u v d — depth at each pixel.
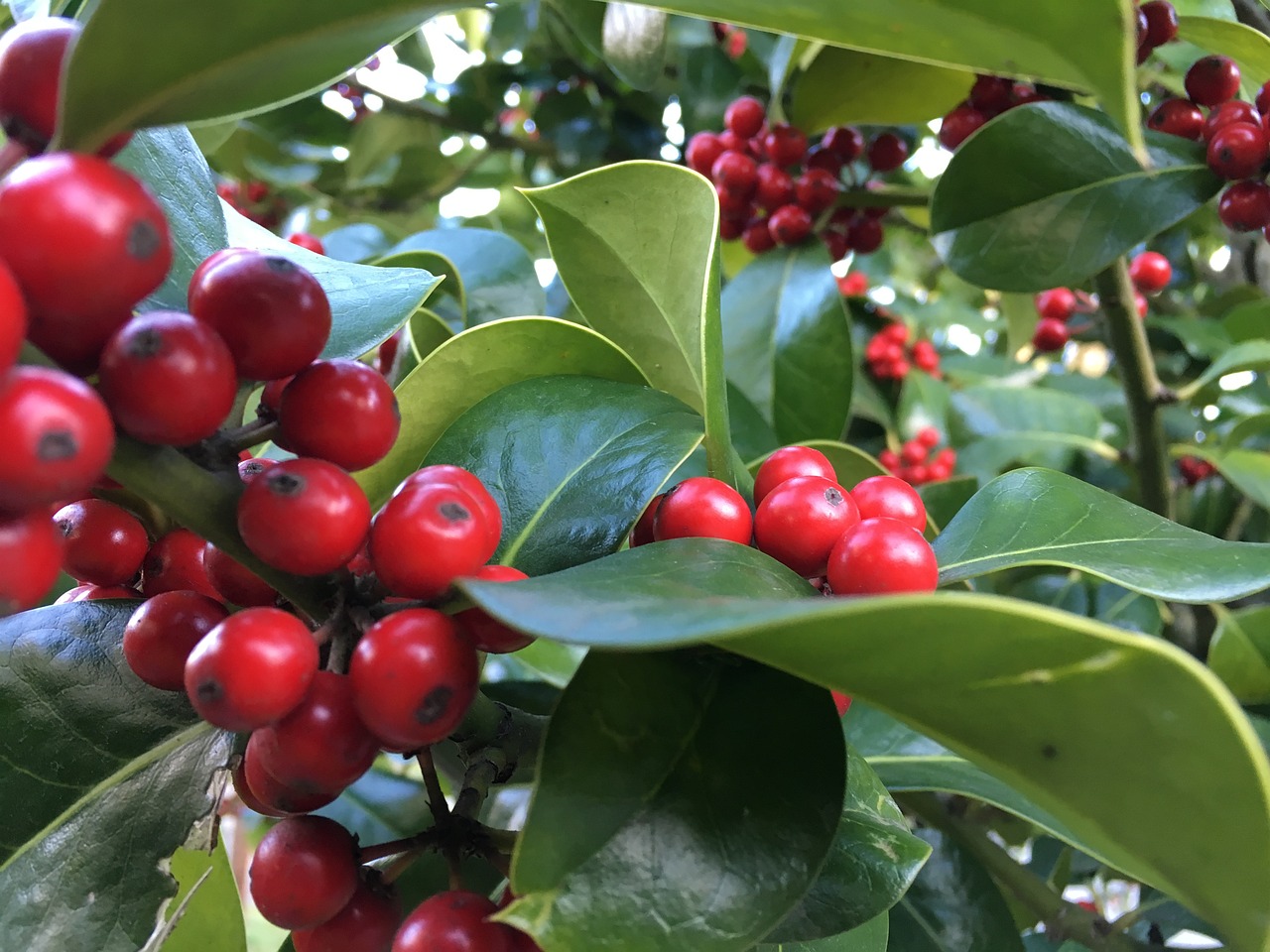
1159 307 0.33
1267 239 0.17
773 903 0.07
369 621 0.08
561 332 0.12
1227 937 0.06
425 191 0.36
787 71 0.24
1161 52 0.22
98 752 0.10
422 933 0.08
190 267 0.10
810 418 0.23
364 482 0.13
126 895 0.09
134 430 0.07
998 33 0.07
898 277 0.46
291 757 0.07
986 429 0.33
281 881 0.08
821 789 0.07
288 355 0.07
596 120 0.35
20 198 0.06
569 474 0.11
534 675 0.20
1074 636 0.05
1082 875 0.26
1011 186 0.18
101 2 0.06
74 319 0.06
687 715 0.08
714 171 0.25
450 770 0.14
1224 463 0.25
